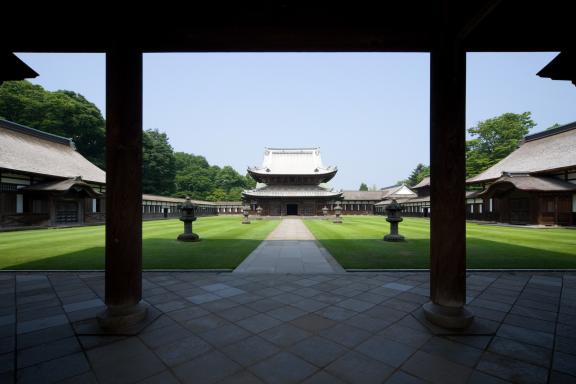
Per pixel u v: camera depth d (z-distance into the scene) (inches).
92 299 193.8
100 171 1386.6
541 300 189.9
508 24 149.0
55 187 898.1
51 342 132.6
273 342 132.6
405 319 158.9
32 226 832.9
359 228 821.9
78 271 267.7
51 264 305.9
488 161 1779.0
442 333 138.5
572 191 882.1
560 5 136.7
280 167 1920.5
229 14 147.4
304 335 139.7
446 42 142.1
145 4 142.0
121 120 144.0
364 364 113.6
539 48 165.5
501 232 681.6
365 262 321.1
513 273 264.8
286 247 436.8
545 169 1000.2
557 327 147.9
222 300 192.5
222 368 111.0
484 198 1117.7
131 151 146.9
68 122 1908.2
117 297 146.9
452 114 141.8
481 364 113.3
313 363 114.4
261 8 145.7
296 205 1860.2
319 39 160.6
